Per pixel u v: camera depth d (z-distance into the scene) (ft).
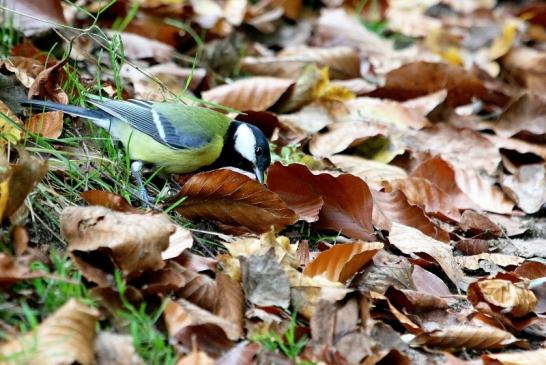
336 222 29.63
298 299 23.49
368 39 52.70
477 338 23.56
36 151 27.43
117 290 21.48
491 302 25.21
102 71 37.40
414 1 63.46
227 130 31.83
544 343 24.93
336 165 35.63
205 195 27.17
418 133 40.01
